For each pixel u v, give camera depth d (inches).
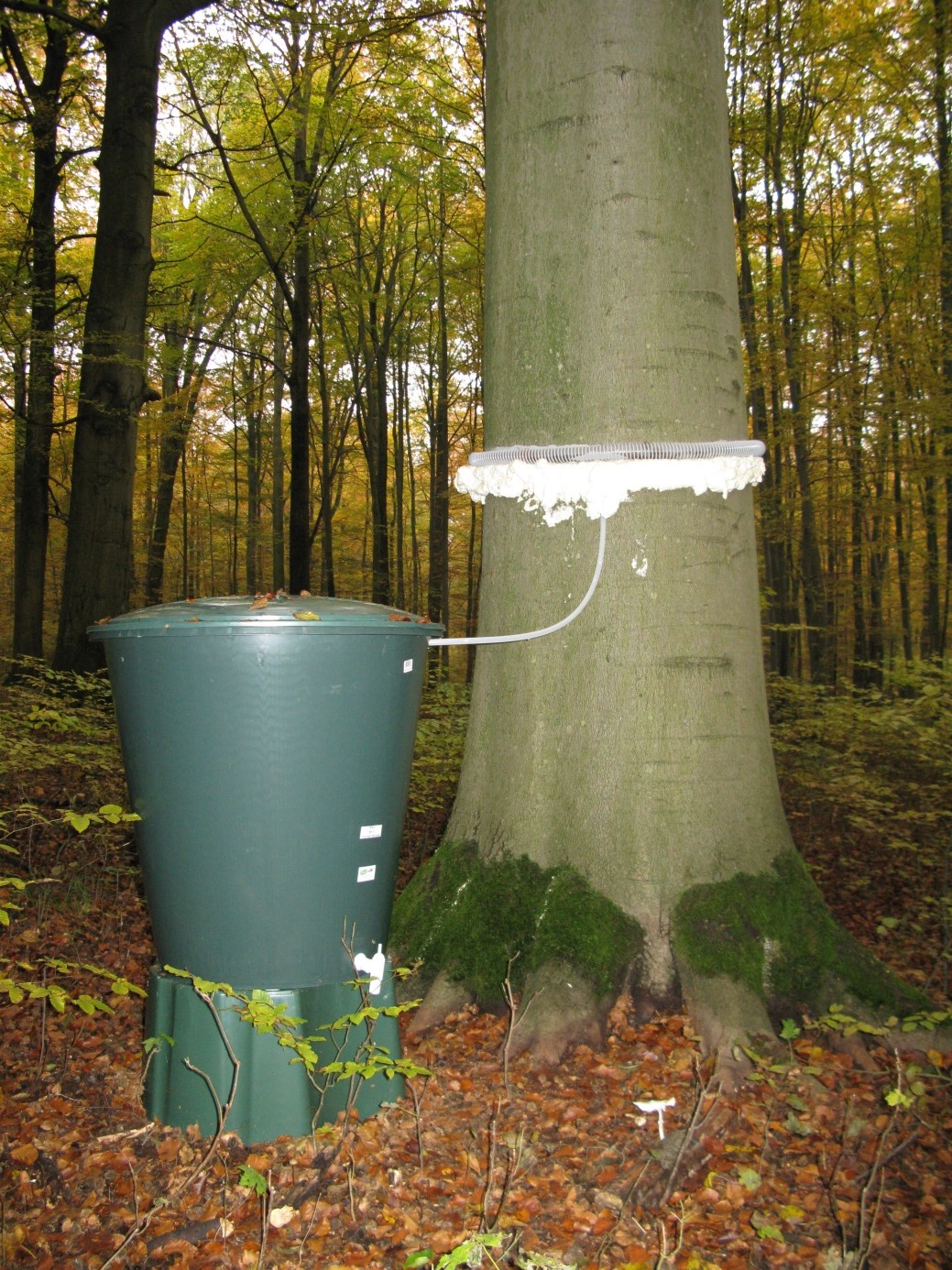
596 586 127.7
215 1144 93.7
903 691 357.1
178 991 101.9
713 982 120.0
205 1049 100.0
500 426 135.7
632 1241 87.3
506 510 135.3
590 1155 99.1
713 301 129.6
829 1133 103.6
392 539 1171.9
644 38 125.0
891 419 462.9
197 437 941.2
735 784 130.0
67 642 380.5
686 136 127.2
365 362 872.3
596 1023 119.0
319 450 1063.0
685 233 127.1
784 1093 108.7
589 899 126.6
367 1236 88.4
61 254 688.4
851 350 469.4
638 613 126.6
